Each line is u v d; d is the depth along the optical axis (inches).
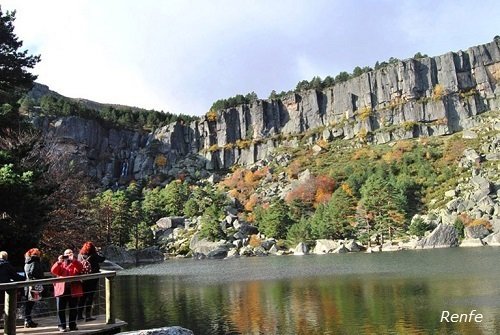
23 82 1369.3
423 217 4606.3
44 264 1440.7
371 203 4335.6
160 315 1230.9
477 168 5536.4
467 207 4562.0
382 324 1047.0
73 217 2003.0
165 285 1935.3
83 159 7795.3
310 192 5866.1
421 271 2012.8
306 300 1406.3
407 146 7372.1
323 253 4052.7
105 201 4269.2
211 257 4244.6
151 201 6117.1
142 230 4724.4
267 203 6072.8
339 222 4416.8
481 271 1895.9
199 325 1103.6
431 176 5610.2
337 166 7234.3
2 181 891.4
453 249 3508.9
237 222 5132.9
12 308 512.4
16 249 971.3
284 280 1962.4
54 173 1814.7
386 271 2096.5
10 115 1302.9
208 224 4719.5
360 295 1448.1
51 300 1073.5
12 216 930.7
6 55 1323.8
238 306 1347.2
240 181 7524.6
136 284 1993.1
